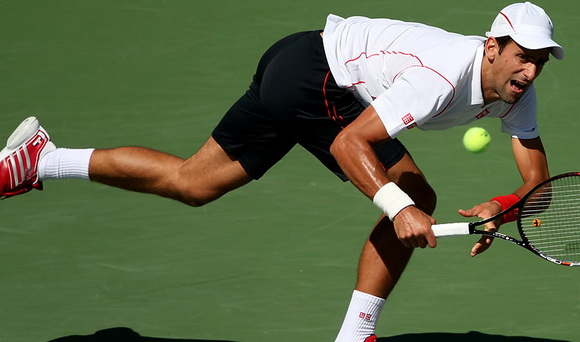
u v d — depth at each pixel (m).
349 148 16.27
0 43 32.75
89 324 20.11
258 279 21.58
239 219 23.94
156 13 34.31
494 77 16.36
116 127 28.23
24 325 20.08
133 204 24.77
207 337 19.62
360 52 17.84
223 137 19.39
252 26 33.28
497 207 17.61
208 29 33.22
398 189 16.16
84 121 28.56
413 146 27.00
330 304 20.67
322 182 25.52
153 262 22.28
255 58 31.56
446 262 22.11
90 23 33.84
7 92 30.05
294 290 21.16
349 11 33.78
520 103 17.81
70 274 21.88
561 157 26.22
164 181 19.95
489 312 20.36
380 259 18.05
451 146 26.97
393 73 17.17
